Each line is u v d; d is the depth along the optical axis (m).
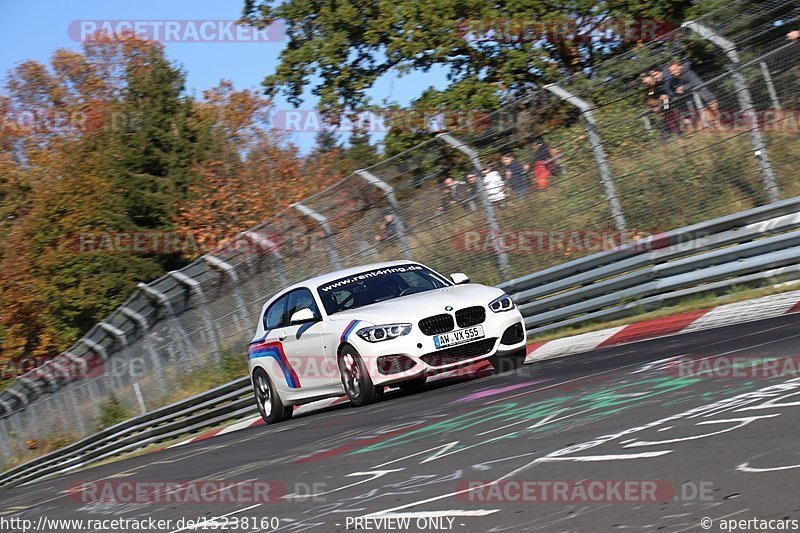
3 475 28.56
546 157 16.61
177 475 10.42
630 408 7.50
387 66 30.12
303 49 30.25
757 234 13.75
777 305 12.09
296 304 13.61
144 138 45.78
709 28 14.67
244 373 21.27
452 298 11.98
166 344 23.28
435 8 27.55
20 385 29.78
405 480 6.73
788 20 14.03
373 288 13.00
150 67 48.38
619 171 15.82
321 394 13.03
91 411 26.48
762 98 14.33
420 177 18.05
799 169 14.38
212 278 21.81
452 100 27.20
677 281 14.66
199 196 43.00
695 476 5.19
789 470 4.94
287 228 20.09
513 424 7.96
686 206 15.22
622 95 15.67
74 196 40.78
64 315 39.41
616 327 14.71
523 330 12.24
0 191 50.53
